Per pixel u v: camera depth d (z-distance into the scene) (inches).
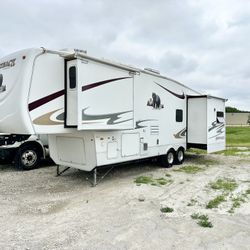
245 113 3053.6
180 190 235.0
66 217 172.7
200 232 150.9
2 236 145.4
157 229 154.7
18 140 300.7
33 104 204.5
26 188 238.4
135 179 273.9
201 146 364.5
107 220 167.8
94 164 238.4
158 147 316.2
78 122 209.8
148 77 296.5
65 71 223.1
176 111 349.4
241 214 178.7
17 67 208.1
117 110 247.4
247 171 319.9
